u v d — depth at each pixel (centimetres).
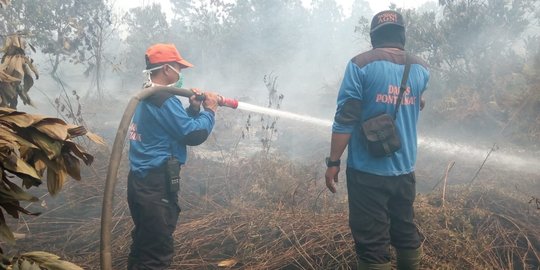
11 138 107
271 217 334
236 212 355
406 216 236
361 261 226
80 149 127
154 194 233
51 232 337
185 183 442
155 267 238
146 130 234
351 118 218
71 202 376
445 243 277
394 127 217
